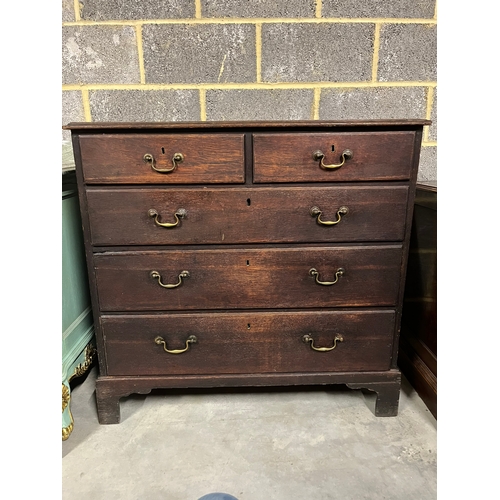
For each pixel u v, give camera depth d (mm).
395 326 1239
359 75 1544
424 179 1663
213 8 1457
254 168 1092
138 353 1228
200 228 1132
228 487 1048
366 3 1478
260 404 1387
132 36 1476
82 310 1413
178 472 1098
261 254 1160
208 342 1227
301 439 1218
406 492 1034
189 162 1082
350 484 1056
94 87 1521
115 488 1049
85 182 1090
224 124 1047
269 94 1546
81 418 1315
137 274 1163
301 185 1116
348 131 1081
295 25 1483
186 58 1501
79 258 1387
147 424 1286
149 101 1539
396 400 1294
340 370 1271
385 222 1147
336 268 1180
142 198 1105
